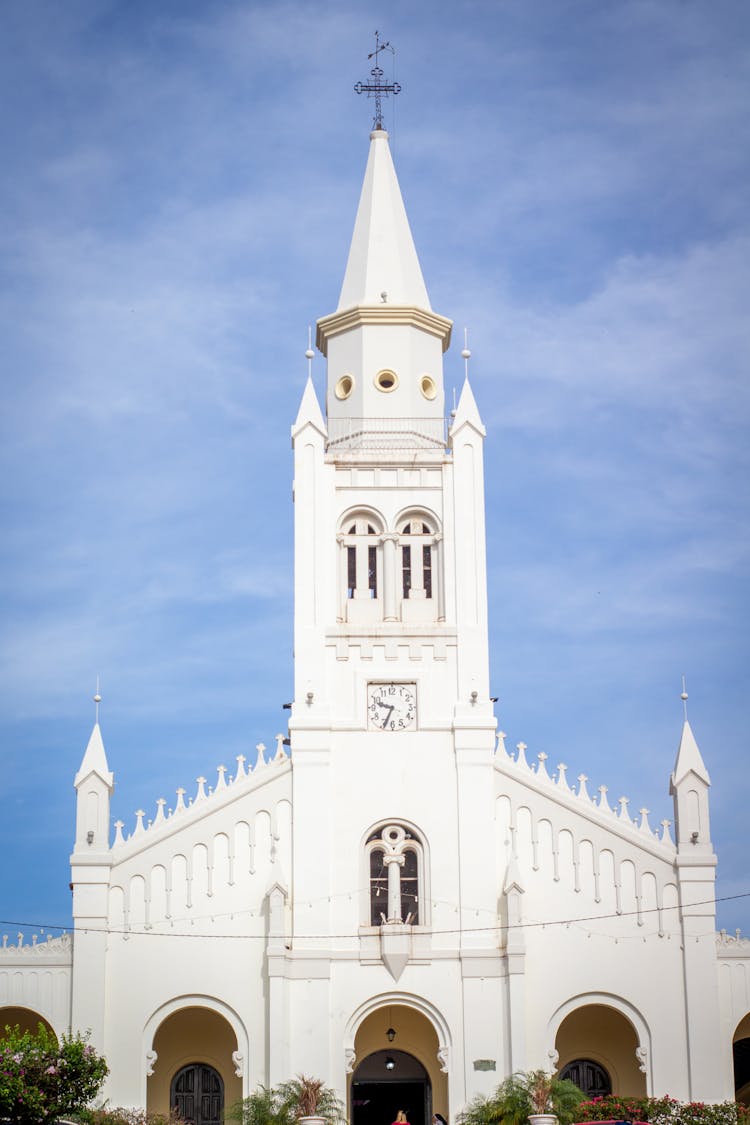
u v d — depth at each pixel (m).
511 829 70.19
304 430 73.62
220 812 69.75
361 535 73.12
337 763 70.12
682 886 69.69
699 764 71.00
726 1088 67.69
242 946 68.31
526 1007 68.19
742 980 69.19
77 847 68.81
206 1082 70.44
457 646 71.44
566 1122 62.09
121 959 68.00
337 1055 66.94
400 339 76.25
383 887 69.12
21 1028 71.12
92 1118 60.62
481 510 73.06
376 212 79.12
